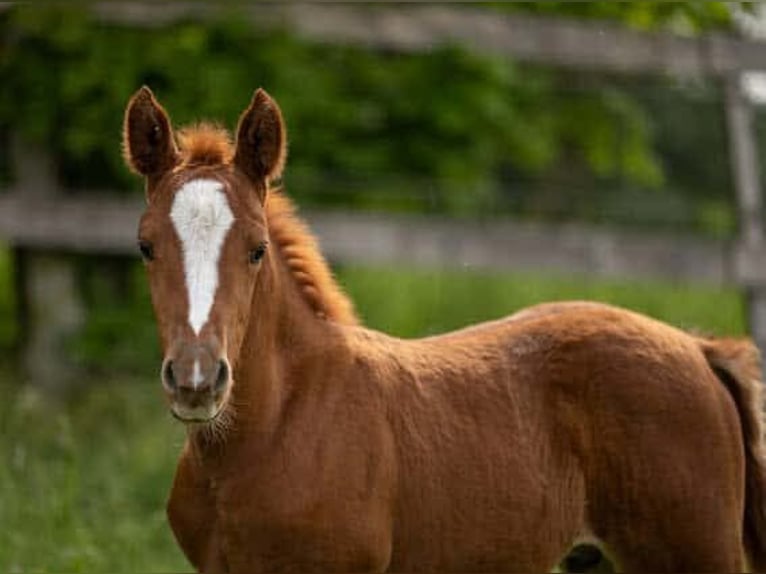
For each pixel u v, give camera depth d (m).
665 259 14.81
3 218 13.84
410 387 7.90
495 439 8.01
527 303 17.69
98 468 11.66
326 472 7.48
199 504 7.68
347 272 17.33
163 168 7.50
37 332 14.23
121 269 14.66
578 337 8.34
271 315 7.53
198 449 7.57
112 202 13.97
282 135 7.47
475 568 8.01
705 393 8.35
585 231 14.84
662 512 8.22
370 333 8.09
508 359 8.26
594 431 8.24
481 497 7.93
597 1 15.60
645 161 17.02
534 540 8.11
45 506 10.55
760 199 16.09
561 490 8.19
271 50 14.40
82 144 13.99
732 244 14.94
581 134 16.78
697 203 18.78
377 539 7.59
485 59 15.44
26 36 14.05
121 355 14.17
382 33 14.61
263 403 7.47
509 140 15.88
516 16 14.87
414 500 7.78
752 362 8.60
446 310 17.44
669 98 18.64
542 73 16.22
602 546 8.43
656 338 8.41
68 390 13.88
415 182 15.48
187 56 14.14
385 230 14.27
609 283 18.03
